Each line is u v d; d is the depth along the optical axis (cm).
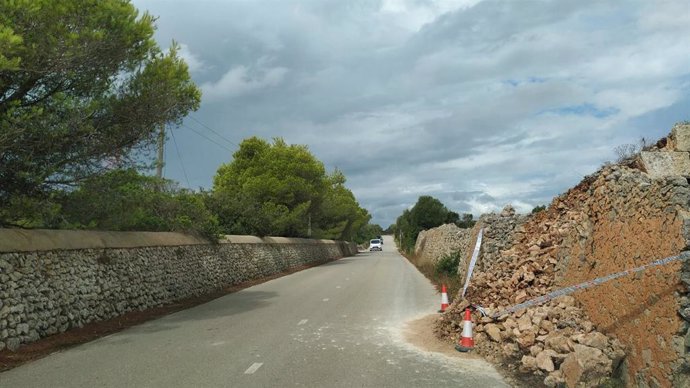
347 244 6625
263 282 2286
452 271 2186
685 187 564
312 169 4075
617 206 727
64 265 1063
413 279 2314
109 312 1192
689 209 548
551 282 991
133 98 1198
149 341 938
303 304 1455
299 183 3841
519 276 1026
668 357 530
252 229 2873
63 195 1184
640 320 603
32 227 1161
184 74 1340
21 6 888
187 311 1356
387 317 1206
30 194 1084
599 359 618
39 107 1034
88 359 794
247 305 1462
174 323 1148
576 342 700
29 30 943
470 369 730
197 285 1780
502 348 791
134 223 1584
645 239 618
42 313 959
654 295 570
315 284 2092
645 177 689
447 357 804
